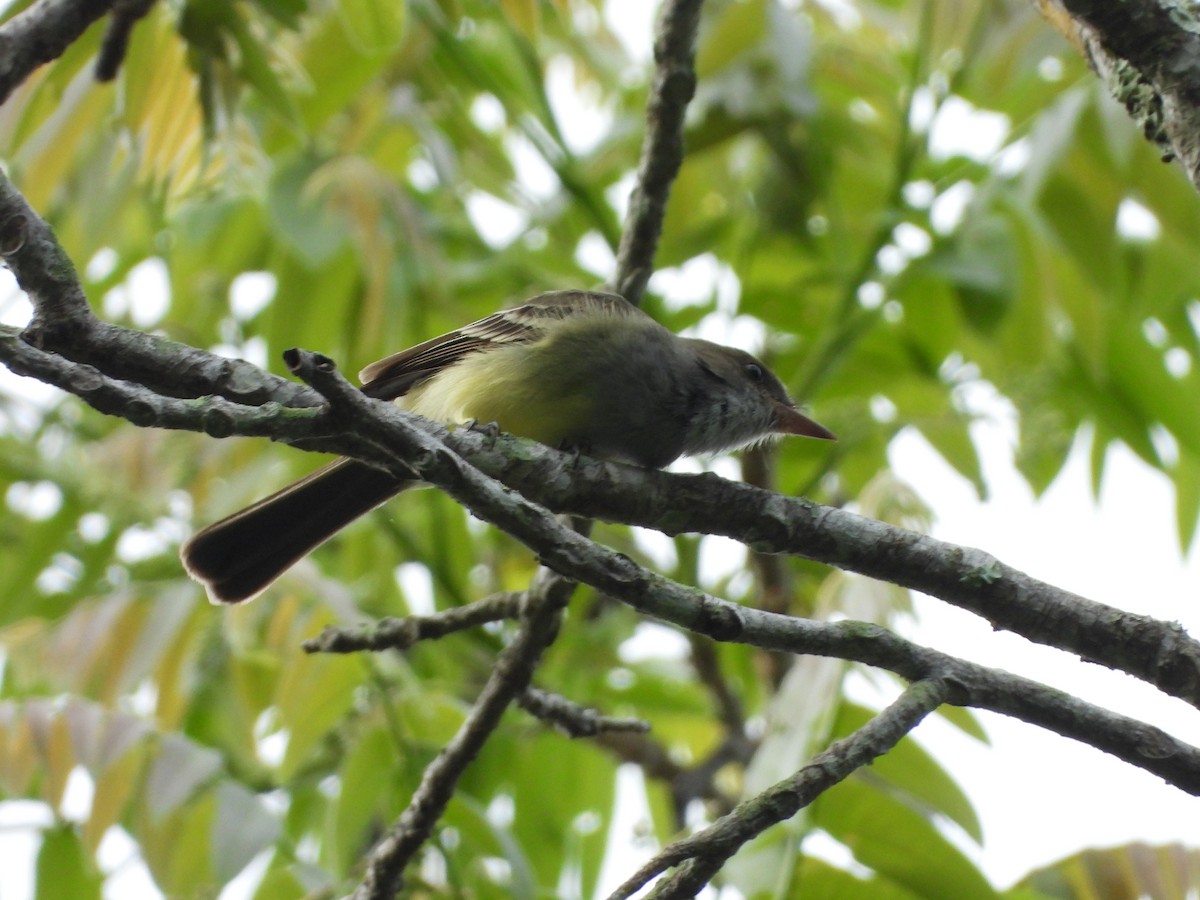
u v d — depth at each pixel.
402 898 7.79
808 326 12.03
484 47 13.09
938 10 10.63
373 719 8.97
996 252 10.49
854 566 6.61
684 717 12.08
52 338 6.11
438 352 9.15
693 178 11.97
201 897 8.10
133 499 11.23
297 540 8.30
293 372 5.35
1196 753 6.08
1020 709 6.10
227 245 11.91
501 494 5.73
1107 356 11.62
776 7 10.86
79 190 10.77
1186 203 9.60
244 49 8.47
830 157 11.76
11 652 9.31
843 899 7.18
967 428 10.87
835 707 7.41
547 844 11.31
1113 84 6.55
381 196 10.41
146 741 8.11
